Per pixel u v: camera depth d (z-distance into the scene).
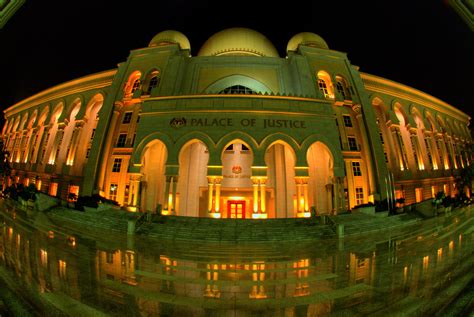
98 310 5.79
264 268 10.10
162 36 34.59
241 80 29.92
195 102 24.97
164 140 24.12
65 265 9.09
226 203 29.09
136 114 29.50
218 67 30.28
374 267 9.66
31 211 22.62
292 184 28.08
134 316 5.57
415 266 9.34
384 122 33.88
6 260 8.88
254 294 7.11
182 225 18.55
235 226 18.50
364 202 27.53
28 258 9.47
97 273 8.53
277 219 19.48
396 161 32.38
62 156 34.19
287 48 36.97
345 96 30.62
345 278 8.45
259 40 35.75
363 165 28.38
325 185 27.73
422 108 38.47
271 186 28.48
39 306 5.77
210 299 6.71
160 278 8.48
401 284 7.42
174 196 23.08
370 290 7.12
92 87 34.38
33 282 7.11
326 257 11.92
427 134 37.28
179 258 11.65
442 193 25.72
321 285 7.81
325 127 24.77
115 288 7.27
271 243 16.08
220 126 24.08
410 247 13.06
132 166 24.42
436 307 5.58
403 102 35.91
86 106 33.47
